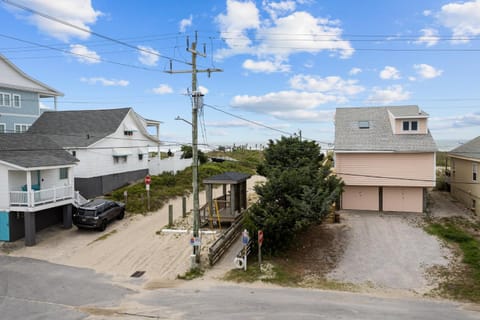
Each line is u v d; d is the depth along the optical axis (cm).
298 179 1692
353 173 2378
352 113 2805
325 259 1619
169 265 1546
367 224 2105
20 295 1206
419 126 2383
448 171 3244
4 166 1764
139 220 2225
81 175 2631
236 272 1463
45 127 3095
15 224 1833
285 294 1241
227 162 4756
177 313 1072
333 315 1059
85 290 1264
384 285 1338
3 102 3156
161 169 3616
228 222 2131
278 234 1609
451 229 1966
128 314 1064
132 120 3284
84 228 2036
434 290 1286
